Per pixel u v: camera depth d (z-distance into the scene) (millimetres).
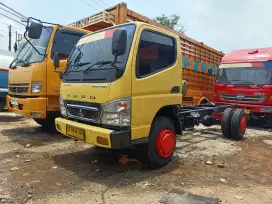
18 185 4031
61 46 7070
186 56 9961
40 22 6477
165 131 4938
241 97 10438
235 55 11352
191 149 6434
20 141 6789
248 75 10500
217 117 8469
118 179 4379
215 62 12953
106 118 4172
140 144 4645
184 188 4070
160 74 4762
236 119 7586
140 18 8203
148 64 4594
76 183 4180
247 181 4492
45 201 3549
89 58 4875
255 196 3879
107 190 3941
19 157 5441
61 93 5254
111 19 7848
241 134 7734
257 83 10148
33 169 4758
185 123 6891
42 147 6254
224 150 6457
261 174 4867
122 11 7641
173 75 5102
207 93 11773
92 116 4438
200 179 4480
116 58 4219
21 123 9555
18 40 8188
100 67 4480
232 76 10883
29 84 6699
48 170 4727
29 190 3867
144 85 4422
